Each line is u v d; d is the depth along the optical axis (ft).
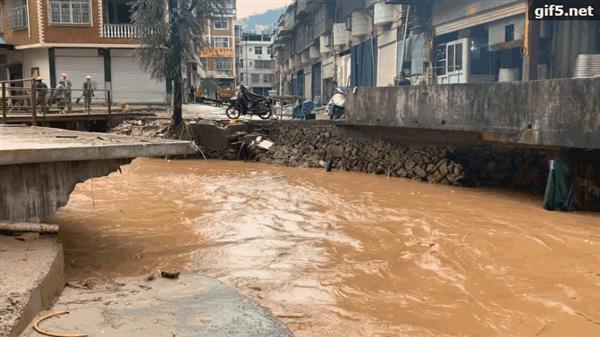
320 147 53.67
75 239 23.20
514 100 33.01
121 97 97.76
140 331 9.81
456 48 63.41
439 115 39.06
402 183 42.16
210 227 26.14
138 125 64.13
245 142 57.26
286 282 18.37
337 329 14.65
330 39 120.37
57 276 14.93
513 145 39.37
